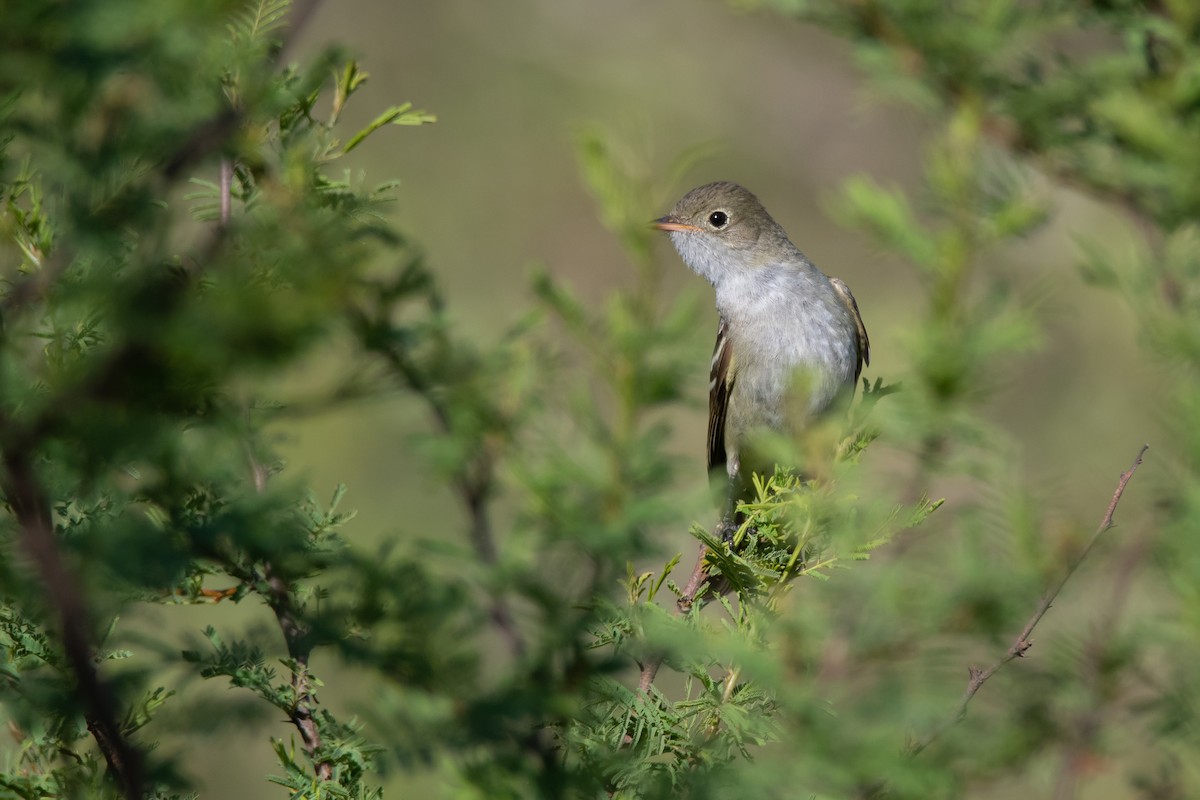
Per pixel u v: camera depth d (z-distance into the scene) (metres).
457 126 24.52
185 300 4.00
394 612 6.03
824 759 6.61
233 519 5.13
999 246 9.58
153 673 6.04
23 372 4.67
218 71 5.18
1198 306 9.50
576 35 25.20
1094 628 9.24
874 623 8.46
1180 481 8.97
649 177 9.82
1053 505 9.61
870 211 9.35
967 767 9.14
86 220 4.52
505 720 5.89
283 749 6.57
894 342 9.20
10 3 4.13
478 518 8.59
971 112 9.84
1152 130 9.29
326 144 6.83
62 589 4.53
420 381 5.43
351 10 24.62
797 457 8.65
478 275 23.52
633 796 6.41
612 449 8.81
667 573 7.29
